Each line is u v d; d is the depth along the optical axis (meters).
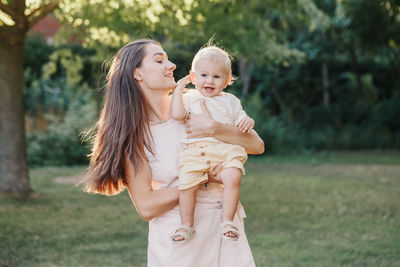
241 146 2.42
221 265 2.38
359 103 19.06
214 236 2.37
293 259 5.13
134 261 5.07
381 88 20.94
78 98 13.88
